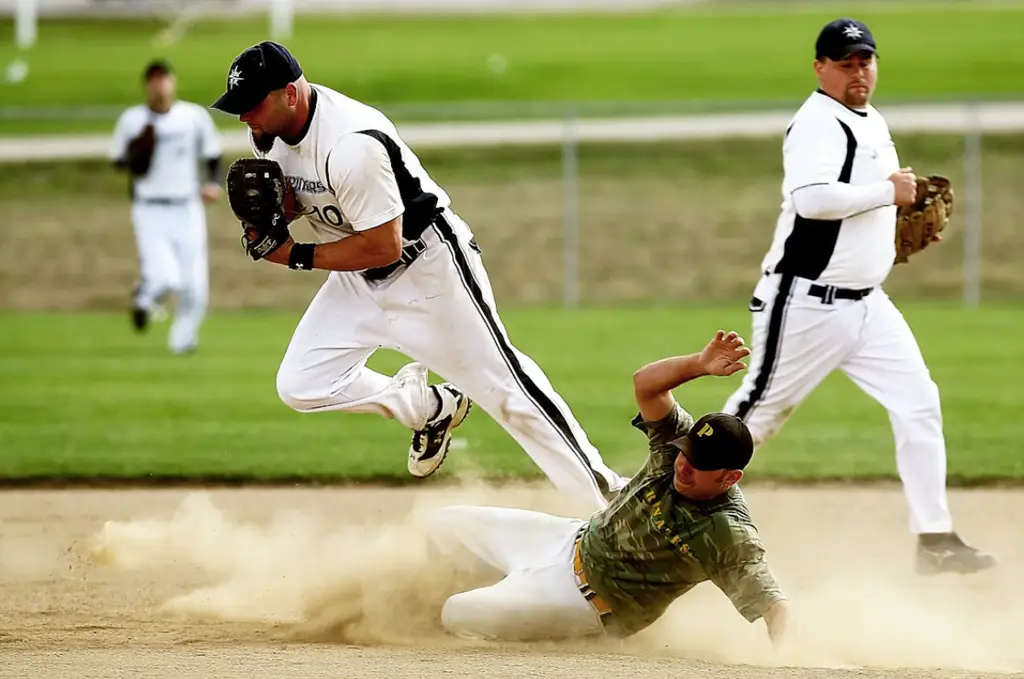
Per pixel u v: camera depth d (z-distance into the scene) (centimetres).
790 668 1786
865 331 2444
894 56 11756
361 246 2095
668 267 7050
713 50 12506
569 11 16112
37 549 2633
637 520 1872
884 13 14750
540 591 1962
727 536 1822
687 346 5112
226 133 8962
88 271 7131
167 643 2009
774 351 2445
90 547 2614
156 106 4784
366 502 3003
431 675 1716
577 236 7431
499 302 6638
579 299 6669
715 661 1894
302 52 12900
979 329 5469
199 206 4903
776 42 12862
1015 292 6581
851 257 2394
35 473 3250
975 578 2436
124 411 4034
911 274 6806
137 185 4828
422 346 2248
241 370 4744
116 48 13212
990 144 8244
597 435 3606
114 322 6056
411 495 3061
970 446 3484
